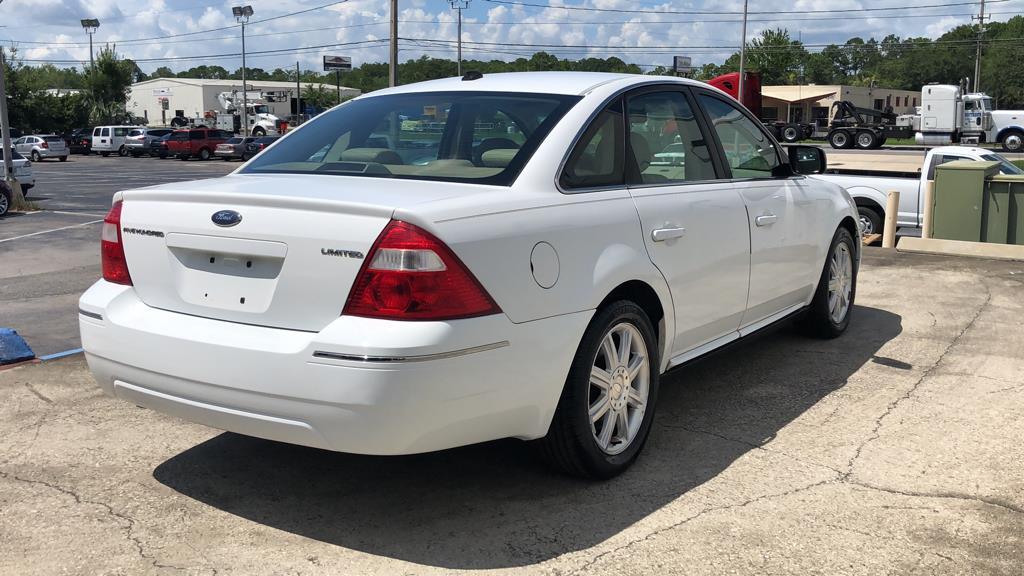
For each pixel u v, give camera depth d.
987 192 10.37
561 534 3.33
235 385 3.10
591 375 3.63
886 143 56.25
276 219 3.12
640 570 3.05
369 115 4.25
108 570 3.08
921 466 3.96
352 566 3.10
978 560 3.11
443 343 2.95
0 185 18.98
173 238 3.35
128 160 50.62
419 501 3.63
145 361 3.32
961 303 7.51
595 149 3.81
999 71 95.31
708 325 4.45
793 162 5.45
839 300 6.30
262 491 3.73
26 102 67.31
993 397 4.96
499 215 3.23
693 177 4.41
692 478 3.85
